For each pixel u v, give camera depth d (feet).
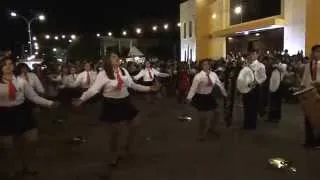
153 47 103.91
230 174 12.29
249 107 19.22
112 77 12.78
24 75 14.74
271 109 21.31
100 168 13.21
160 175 12.31
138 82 32.24
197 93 17.07
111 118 13.03
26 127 11.71
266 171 12.53
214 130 17.93
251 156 14.33
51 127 21.03
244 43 55.21
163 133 18.94
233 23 57.93
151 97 32.50
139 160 14.06
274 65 21.54
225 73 27.09
